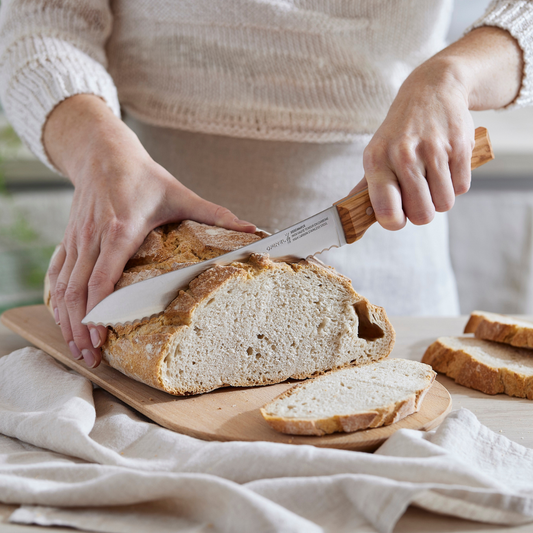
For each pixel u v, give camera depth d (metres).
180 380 1.09
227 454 0.85
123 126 1.32
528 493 0.80
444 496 0.74
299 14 1.49
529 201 3.05
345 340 1.20
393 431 0.96
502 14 1.34
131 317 1.09
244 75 1.57
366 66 1.57
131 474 0.76
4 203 2.81
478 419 1.08
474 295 3.21
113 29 1.72
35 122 1.39
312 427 0.93
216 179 1.69
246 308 1.12
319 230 1.15
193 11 1.53
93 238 1.18
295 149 1.64
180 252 1.21
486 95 1.29
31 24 1.46
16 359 1.22
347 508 0.76
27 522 0.75
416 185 1.04
